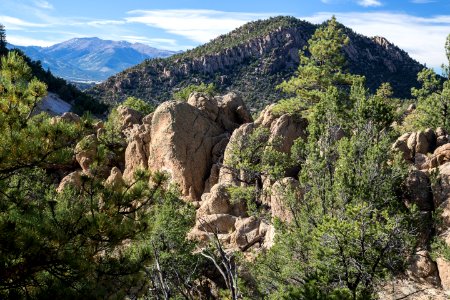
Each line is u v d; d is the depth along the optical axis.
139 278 10.73
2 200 9.93
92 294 9.70
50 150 9.91
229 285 8.12
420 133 33.06
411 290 22.30
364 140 24.19
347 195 21.11
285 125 42.19
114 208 10.60
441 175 24.78
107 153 11.00
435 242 22.03
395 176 22.73
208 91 89.38
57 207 10.24
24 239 8.84
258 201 34.72
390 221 17.58
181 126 44.34
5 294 9.07
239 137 40.03
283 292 16.41
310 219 21.27
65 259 9.37
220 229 32.44
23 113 10.12
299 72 48.47
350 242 16.89
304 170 24.22
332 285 17.31
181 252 21.45
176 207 24.66
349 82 48.75
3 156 9.16
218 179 41.72
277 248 20.64
